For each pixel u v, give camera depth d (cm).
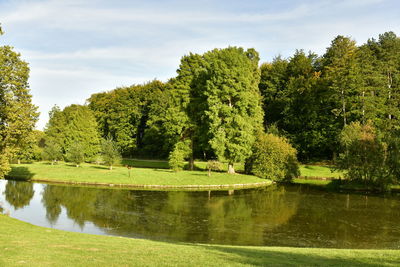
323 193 3475
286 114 6081
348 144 3884
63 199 2869
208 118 4500
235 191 3544
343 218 2302
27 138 2950
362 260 1087
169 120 5006
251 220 2217
